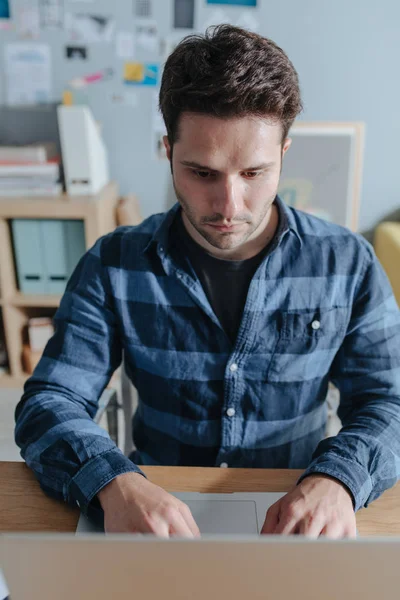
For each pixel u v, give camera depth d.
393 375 1.00
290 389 1.03
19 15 2.36
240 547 0.43
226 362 1.02
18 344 2.41
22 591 0.45
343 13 2.34
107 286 1.04
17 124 2.49
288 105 0.79
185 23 2.36
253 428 1.04
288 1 2.33
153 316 1.03
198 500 0.77
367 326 1.03
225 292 1.01
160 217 1.08
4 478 0.83
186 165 0.80
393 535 0.72
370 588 0.44
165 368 1.03
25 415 0.90
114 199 2.43
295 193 2.44
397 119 2.48
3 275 2.28
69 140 2.19
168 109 0.81
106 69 2.42
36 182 2.24
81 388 0.99
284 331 1.01
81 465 0.78
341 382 1.06
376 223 2.63
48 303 2.30
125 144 2.52
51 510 0.76
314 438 1.10
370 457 0.80
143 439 1.12
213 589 0.44
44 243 2.26
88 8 2.34
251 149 0.77
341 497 0.73
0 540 0.42
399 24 2.35
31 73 2.43
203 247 0.99
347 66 2.41
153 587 0.44
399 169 2.54
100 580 0.44
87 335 1.02
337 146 2.41
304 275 1.01
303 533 0.68
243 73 0.75
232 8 2.34
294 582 0.44
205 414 1.04
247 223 0.83
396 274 2.24
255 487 0.80
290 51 2.39
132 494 0.72
